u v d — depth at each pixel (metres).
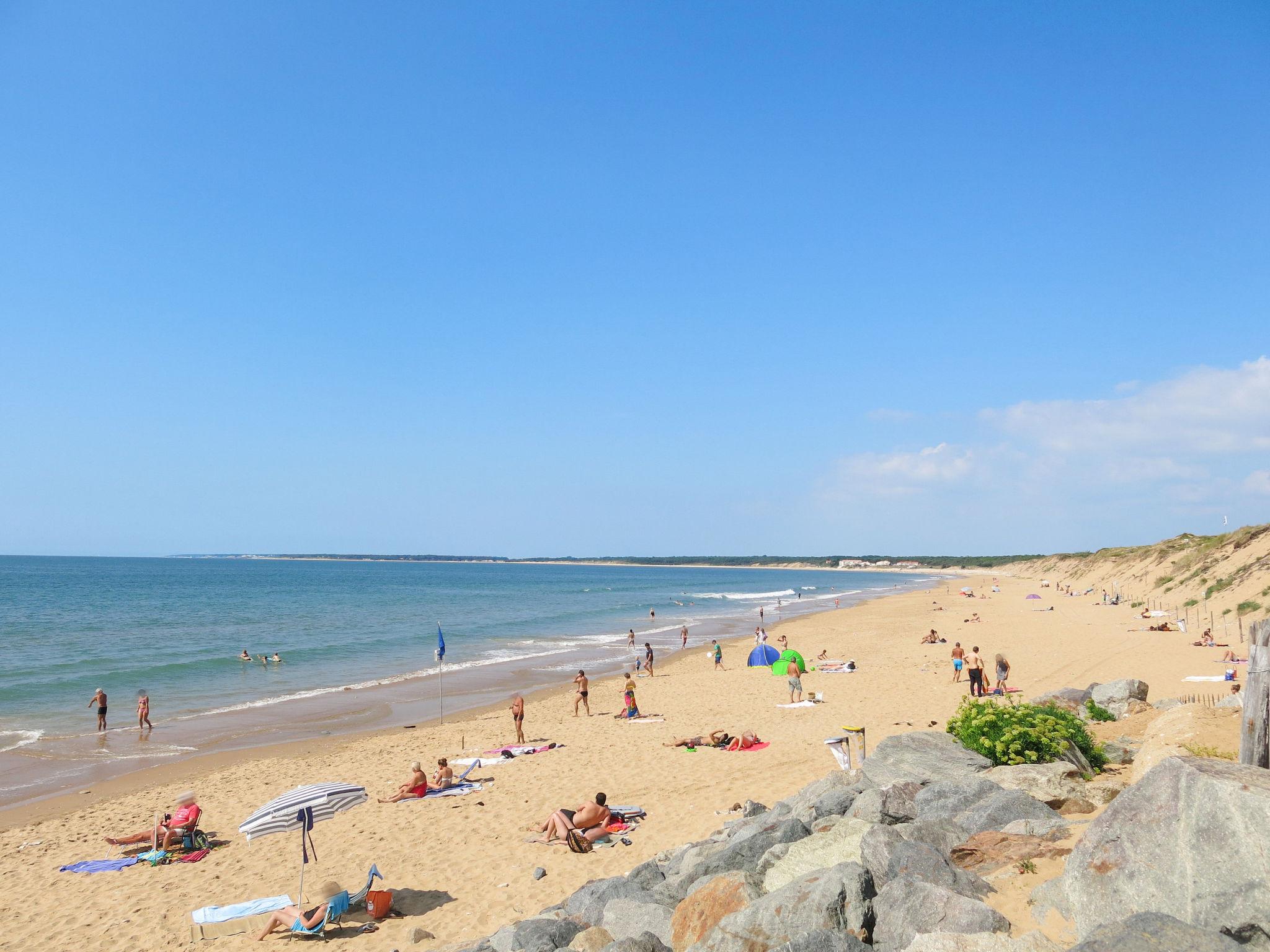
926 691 26.62
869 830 7.39
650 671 36.69
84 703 31.09
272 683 35.91
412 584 140.38
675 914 7.76
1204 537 71.94
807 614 74.81
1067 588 94.56
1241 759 6.36
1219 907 4.59
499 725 25.66
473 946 8.92
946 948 5.17
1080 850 5.60
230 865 13.89
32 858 14.78
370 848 14.14
